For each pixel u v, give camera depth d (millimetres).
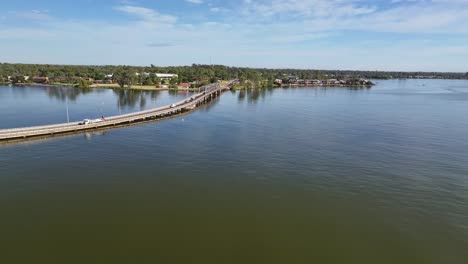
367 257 31469
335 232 35844
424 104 151875
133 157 61469
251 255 31594
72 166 56219
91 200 43094
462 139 76625
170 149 67125
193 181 49656
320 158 60875
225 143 72125
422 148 68062
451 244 33656
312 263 30547
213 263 30203
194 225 37000
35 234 34719
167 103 154500
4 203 41875
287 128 90062
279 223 37594
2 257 30672
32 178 50500
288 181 49781
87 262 30125
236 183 48906
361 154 63562
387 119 106500
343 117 110562
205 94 168250
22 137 75438
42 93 189375
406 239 34531
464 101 166500
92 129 87750
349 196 44625
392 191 46188
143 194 45031
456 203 42562
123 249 32188
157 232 35438
